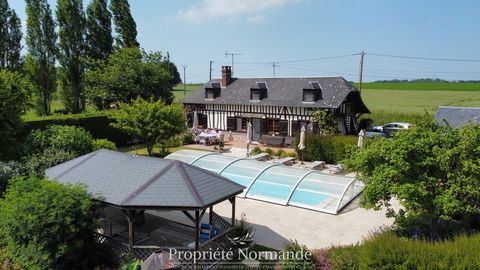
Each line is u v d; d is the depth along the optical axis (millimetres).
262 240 11492
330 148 22672
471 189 8578
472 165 8539
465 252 6613
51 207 8789
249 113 30672
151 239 10844
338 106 26109
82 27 32906
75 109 33188
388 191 9328
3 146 15938
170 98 33719
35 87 30359
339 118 27406
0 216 9273
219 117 32625
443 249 6828
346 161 10680
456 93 72000
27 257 8766
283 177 16328
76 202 9086
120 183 9984
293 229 12375
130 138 28969
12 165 13469
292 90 29953
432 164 8945
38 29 29844
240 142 30734
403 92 77125
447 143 9266
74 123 24250
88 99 32719
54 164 14219
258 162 18375
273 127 29922
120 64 31734
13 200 9203
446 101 57594
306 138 23359
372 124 33281
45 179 10750
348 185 14750
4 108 15922
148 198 9016
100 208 9609
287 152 25547
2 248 9781
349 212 13984
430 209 9188
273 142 28109
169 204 8859
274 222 13008
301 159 23156
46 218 8539
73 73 32562
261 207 14562
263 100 30219
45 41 30281
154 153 24984
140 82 31672
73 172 11289
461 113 22531
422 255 6652
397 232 10375
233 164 18125
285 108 28719
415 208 9703
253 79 33219
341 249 9039
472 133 8938
